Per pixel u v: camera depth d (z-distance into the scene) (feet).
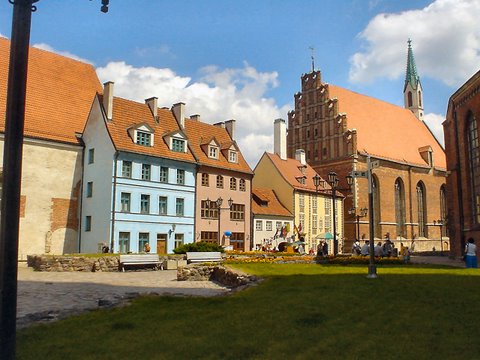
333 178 137.28
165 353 27.73
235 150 195.42
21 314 44.86
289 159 249.96
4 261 21.84
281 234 211.00
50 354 27.73
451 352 27.66
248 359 26.55
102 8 26.94
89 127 164.96
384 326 34.06
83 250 158.51
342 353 27.48
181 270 82.53
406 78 359.05
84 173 164.35
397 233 268.62
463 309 39.88
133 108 170.30
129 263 107.34
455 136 141.59
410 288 51.85
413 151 296.30
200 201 176.76
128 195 154.71
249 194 198.80
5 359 21.47
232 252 132.46
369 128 280.10
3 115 148.36
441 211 299.17
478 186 126.93
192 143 184.44
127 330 33.71
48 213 155.53
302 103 279.28
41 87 170.60
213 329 33.68
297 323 35.12
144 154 158.40
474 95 124.98
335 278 62.75
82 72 189.78
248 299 46.11
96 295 60.54
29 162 153.07
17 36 23.11
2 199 22.12
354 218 245.65
